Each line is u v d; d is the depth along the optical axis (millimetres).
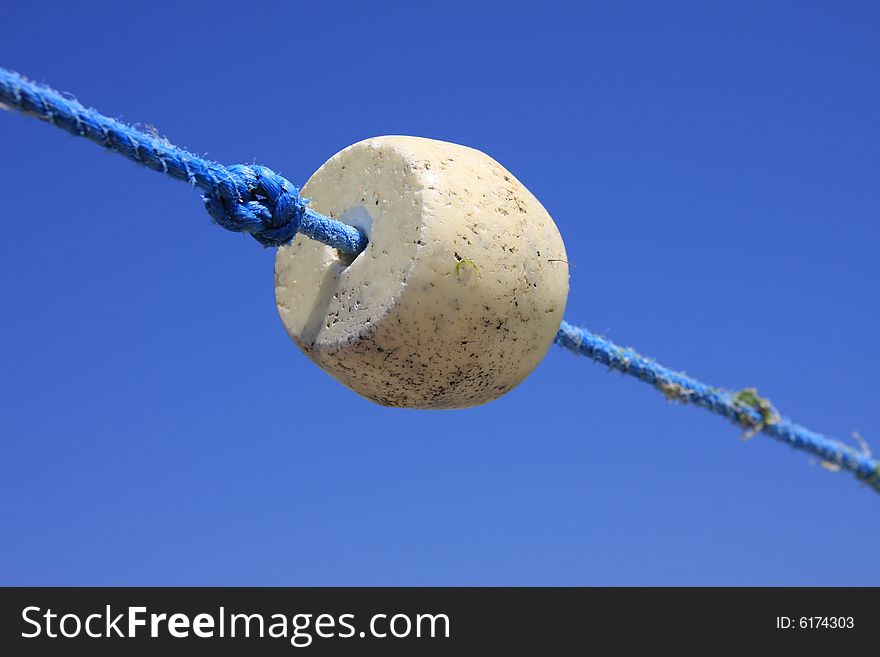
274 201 5375
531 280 5969
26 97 4492
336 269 6141
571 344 6590
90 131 4688
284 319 6363
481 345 5906
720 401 6742
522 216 6000
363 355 5906
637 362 6688
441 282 5664
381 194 5930
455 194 5793
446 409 6523
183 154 4996
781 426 6781
